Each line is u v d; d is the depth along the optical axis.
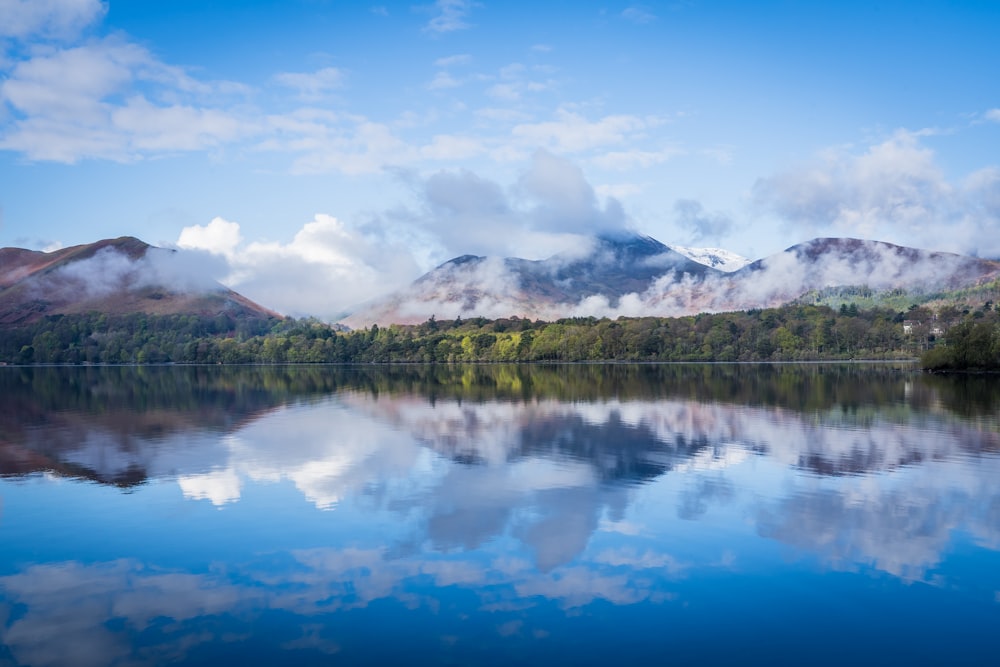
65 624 14.35
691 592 15.74
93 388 87.31
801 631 13.91
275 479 27.28
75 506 23.30
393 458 31.75
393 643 13.46
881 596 15.51
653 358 198.88
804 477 27.05
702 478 26.98
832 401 58.19
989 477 26.88
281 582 16.44
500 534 19.95
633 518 21.41
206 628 14.14
